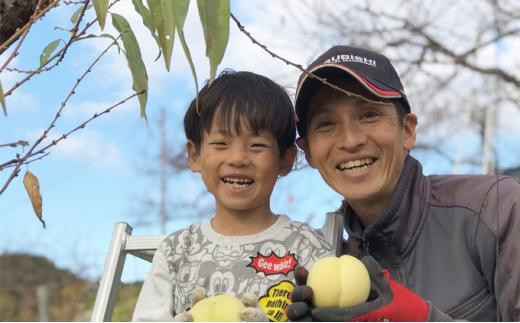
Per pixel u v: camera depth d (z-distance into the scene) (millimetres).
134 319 1188
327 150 1252
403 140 1282
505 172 3809
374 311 865
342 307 875
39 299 8078
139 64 990
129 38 985
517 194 1204
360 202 1287
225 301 919
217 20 826
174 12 812
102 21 874
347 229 1304
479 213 1213
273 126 1238
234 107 1226
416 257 1235
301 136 1308
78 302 8352
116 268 1322
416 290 1213
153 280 1226
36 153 951
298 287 889
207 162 1241
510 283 1169
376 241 1264
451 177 1298
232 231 1240
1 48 916
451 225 1229
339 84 1234
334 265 899
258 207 1244
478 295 1192
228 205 1226
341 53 1255
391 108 1253
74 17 1003
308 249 1213
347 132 1235
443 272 1212
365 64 1242
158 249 1263
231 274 1190
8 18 998
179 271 1225
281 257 1204
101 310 1281
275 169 1254
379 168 1246
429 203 1255
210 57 827
